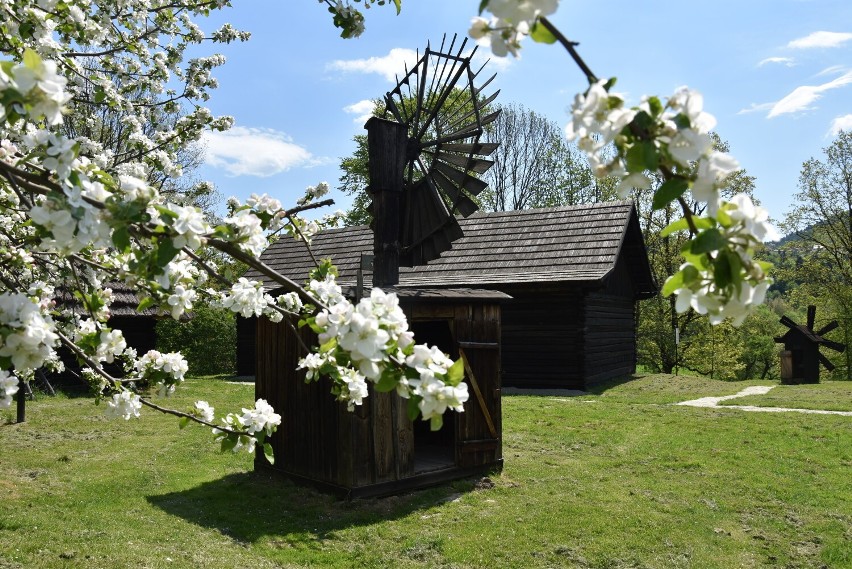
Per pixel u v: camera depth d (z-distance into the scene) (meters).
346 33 3.83
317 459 6.86
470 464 7.42
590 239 16.69
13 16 3.69
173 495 6.86
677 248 27.34
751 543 5.63
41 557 4.91
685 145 1.31
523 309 15.80
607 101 1.34
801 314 41.84
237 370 19.78
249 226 2.25
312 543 5.55
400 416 6.83
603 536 5.69
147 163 5.63
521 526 5.91
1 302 1.95
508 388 15.69
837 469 7.80
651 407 12.11
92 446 9.22
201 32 6.84
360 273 6.39
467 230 18.98
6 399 2.05
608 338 17.16
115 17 5.70
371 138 7.49
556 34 1.41
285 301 3.37
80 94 5.25
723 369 27.28
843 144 27.47
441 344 10.28
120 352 3.21
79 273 3.92
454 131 8.06
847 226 28.41
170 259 1.99
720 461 8.21
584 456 8.60
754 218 1.35
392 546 5.49
